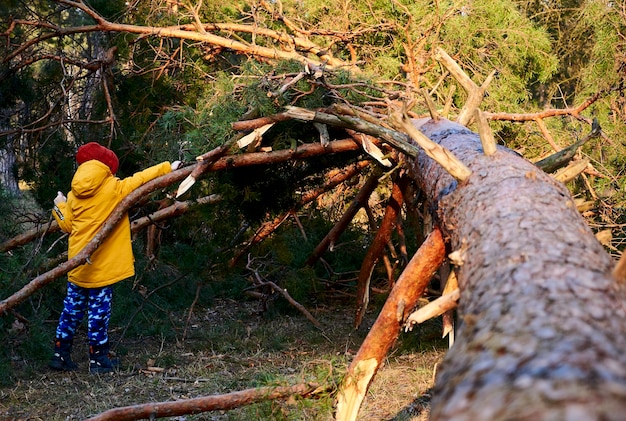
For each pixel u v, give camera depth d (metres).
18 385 5.13
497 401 1.23
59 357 5.57
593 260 1.86
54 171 7.59
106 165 5.51
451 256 2.32
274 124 5.10
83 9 6.90
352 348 6.23
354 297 8.02
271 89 4.98
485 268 1.99
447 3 7.39
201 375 5.45
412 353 5.84
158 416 3.59
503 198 2.42
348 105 4.95
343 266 8.09
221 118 5.04
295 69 5.30
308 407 3.55
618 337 1.42
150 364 5.76
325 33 7.11
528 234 2.04
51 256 6.64
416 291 3.26
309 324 7.14
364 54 7.50
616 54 6.96
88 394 4.97
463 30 7.18
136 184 5.47
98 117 7.90
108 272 5.48
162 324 6.71
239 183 5.63
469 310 1.83
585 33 10.29
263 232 7.34
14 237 6.54
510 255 1.94
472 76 7.63
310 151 5.12
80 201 5.44
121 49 7.27
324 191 6.70
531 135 7.28
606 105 7.10
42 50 7.79
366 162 6.43
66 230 5.65
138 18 7.62
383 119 5.09
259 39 8.37
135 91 7.63
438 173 3.36
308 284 7.13
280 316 7.43
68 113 7.95
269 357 6.00
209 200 6.18
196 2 7.74
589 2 7.30
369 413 4.40
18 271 5.83
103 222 5.46
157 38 7.69
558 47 10.33
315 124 5.10
